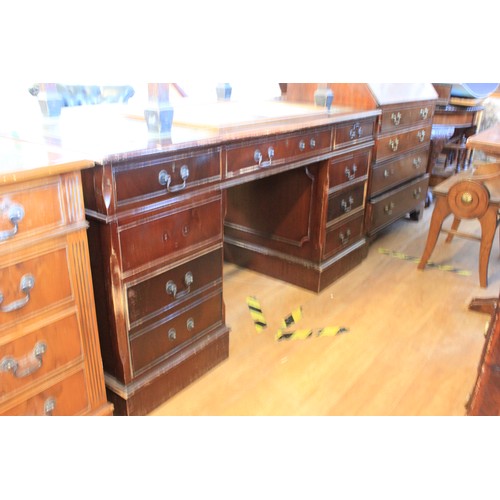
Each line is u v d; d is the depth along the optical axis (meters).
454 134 3.75
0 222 0.96
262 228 2.39
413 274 2.54
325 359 1.80
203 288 1.57
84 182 1.18
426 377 1.71
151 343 1.44
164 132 1.37
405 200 2.97
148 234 1.31
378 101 2.28
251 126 1.61
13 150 1.16
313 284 2.29
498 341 0.91
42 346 1.12
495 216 2.28
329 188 2.11
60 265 1.11
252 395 1.60
